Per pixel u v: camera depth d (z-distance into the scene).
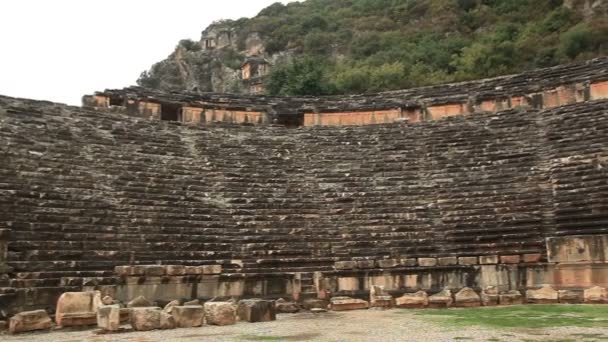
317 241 19.06
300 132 27.55
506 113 26.36
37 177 18.28
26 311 11.85
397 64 51.09
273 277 16.78
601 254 15.67
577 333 9.27
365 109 29.06
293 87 46.66
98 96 27.03
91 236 16.47
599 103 24.05
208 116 28.64
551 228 17.72
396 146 25.22
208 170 22.59
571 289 15.73
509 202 19.48
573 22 48.78
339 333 9.98
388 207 20.72
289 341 9.03
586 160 20.33
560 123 23.61
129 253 16.47
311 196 21.67
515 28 52.41
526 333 9.39
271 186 22.12
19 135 20.47
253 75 72.00
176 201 19.80
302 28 79.50
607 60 26.66
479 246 17.89
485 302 15.26
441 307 15.12
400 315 13.30
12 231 15.15
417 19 66.06
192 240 18.03
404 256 18.17
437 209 20.16
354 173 23.28
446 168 22.75
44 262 14.66
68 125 22.75
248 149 25.14
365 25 70.62
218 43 90.12
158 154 22.94
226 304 12.06
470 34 56.91
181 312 11.56
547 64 43.81
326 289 17.16
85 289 13.86
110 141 22.69
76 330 11.49
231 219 19.59
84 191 18.52
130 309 11.82
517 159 22.03
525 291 16.02
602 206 17.48
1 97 22.83
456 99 28.14
